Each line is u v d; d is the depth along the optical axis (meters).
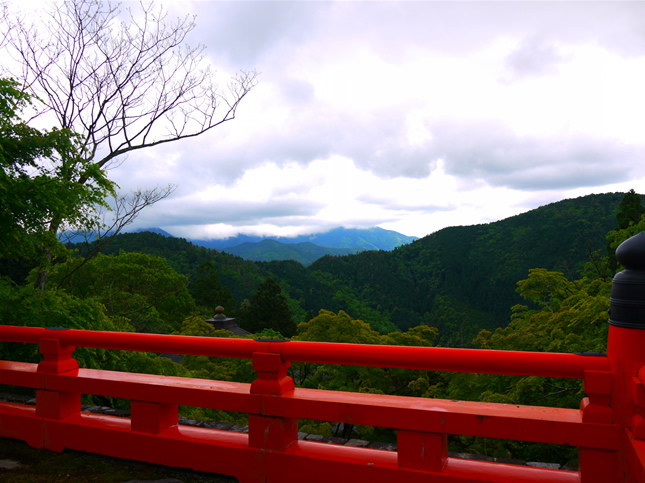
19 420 2.99
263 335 21.73
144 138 10.75
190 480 2.49
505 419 1.97
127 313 18.77
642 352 1.78
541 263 160.38
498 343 13.91
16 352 5.93
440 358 2.08
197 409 11.02
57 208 6.13
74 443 2.84
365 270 197.88
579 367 1.91
